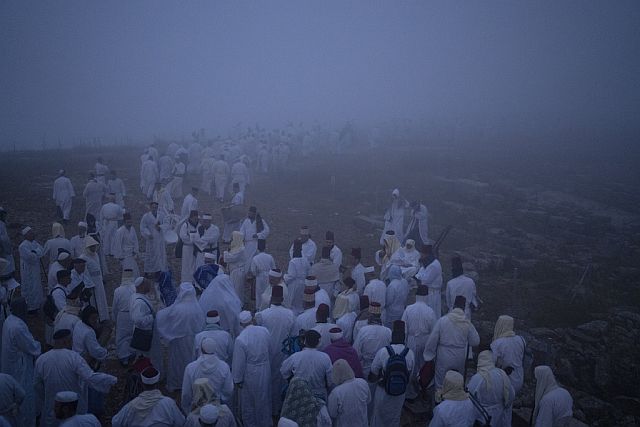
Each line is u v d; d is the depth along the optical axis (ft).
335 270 33.37
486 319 37.37
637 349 33.86
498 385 20.30
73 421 16.75
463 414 18.72
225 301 27.43
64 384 20.16
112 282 41.81
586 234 61.05
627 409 28.17
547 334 35.19
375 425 22.34
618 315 38.50
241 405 22.85
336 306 26.76
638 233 61.98
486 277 46.14
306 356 20.66
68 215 57.26
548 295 42.22
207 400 18.17
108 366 28.89
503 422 20.80
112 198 46.91
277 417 25.34
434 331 24.50
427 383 24.62
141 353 26.89
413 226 47.55
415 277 32.53
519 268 47.98
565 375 30.83
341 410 19.52
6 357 21.79
